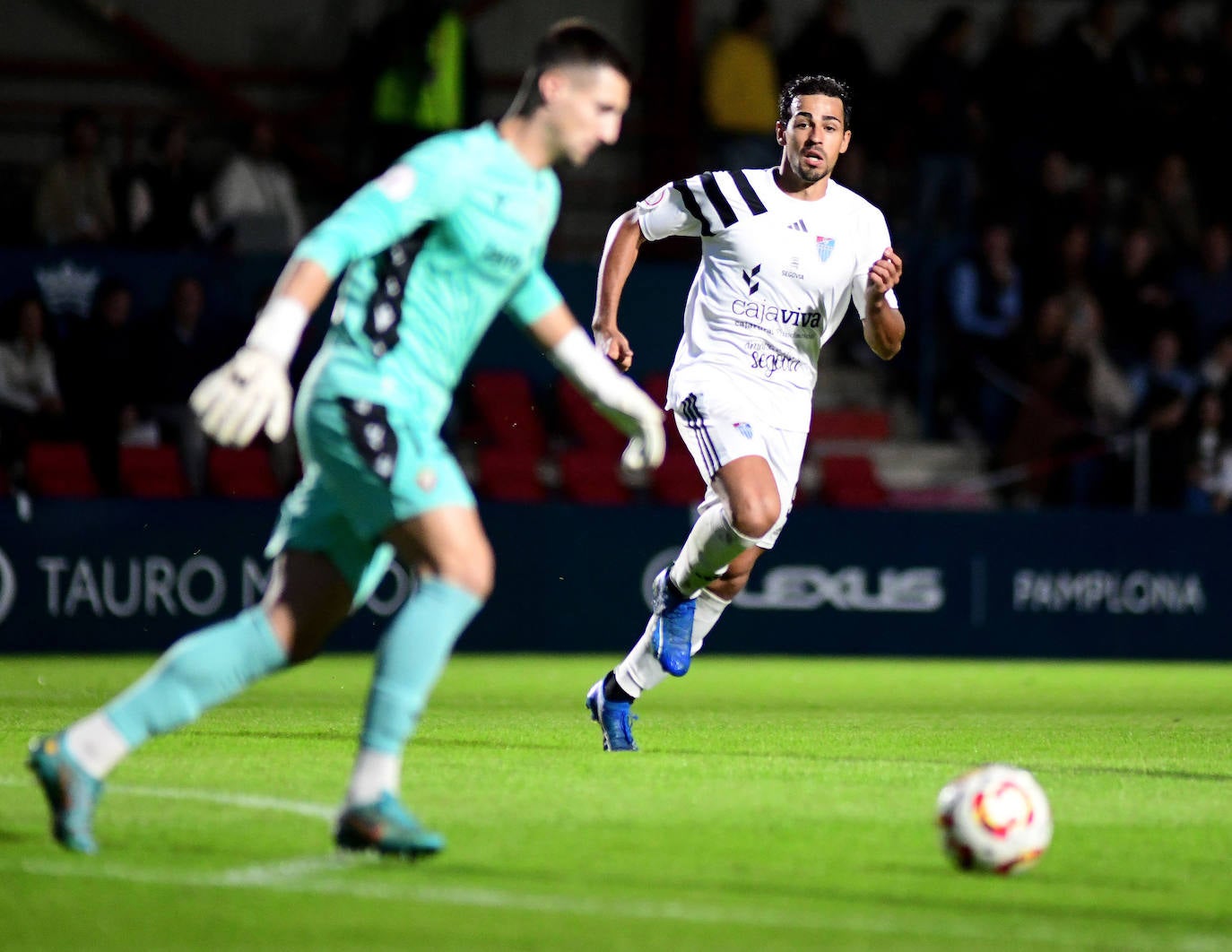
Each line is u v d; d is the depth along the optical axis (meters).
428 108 55.25
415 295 16.05
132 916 13.45
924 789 21.09
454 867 15.43
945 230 61.66
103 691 36.06
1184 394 58.16
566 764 22.97
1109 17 64.81
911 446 60.44
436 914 13.61
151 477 51.78
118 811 18.16
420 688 15.65
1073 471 58.31
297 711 31.78
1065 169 62.50
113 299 51.94
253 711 31.66
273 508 50.41
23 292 52.50
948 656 54.88
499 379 57.38
